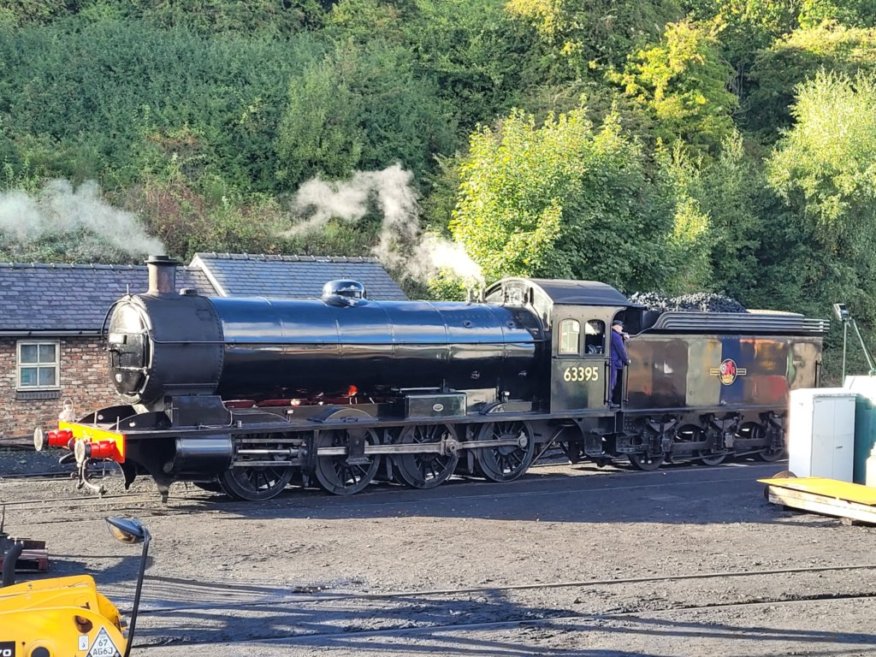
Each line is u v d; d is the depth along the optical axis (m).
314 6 46.78
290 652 7.60
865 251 39.59
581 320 17.88
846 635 8.21
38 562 9.84
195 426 13.77
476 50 43.97
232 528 12.15
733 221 39.78
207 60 39.84
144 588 9.30
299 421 14.95
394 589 9.44
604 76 43.47
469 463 16.75
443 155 38.81
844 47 50.06
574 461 18.64
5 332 19.55
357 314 15.85
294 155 36.69
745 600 9.25
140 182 33.69
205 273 23.78
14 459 18.36
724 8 53.38
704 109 43.34
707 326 19.59
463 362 16.73
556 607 8.92
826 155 39.06
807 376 21.44
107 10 42.25
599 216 26.27
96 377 20.88
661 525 12.91
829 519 13.52
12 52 37.47
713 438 19.83
